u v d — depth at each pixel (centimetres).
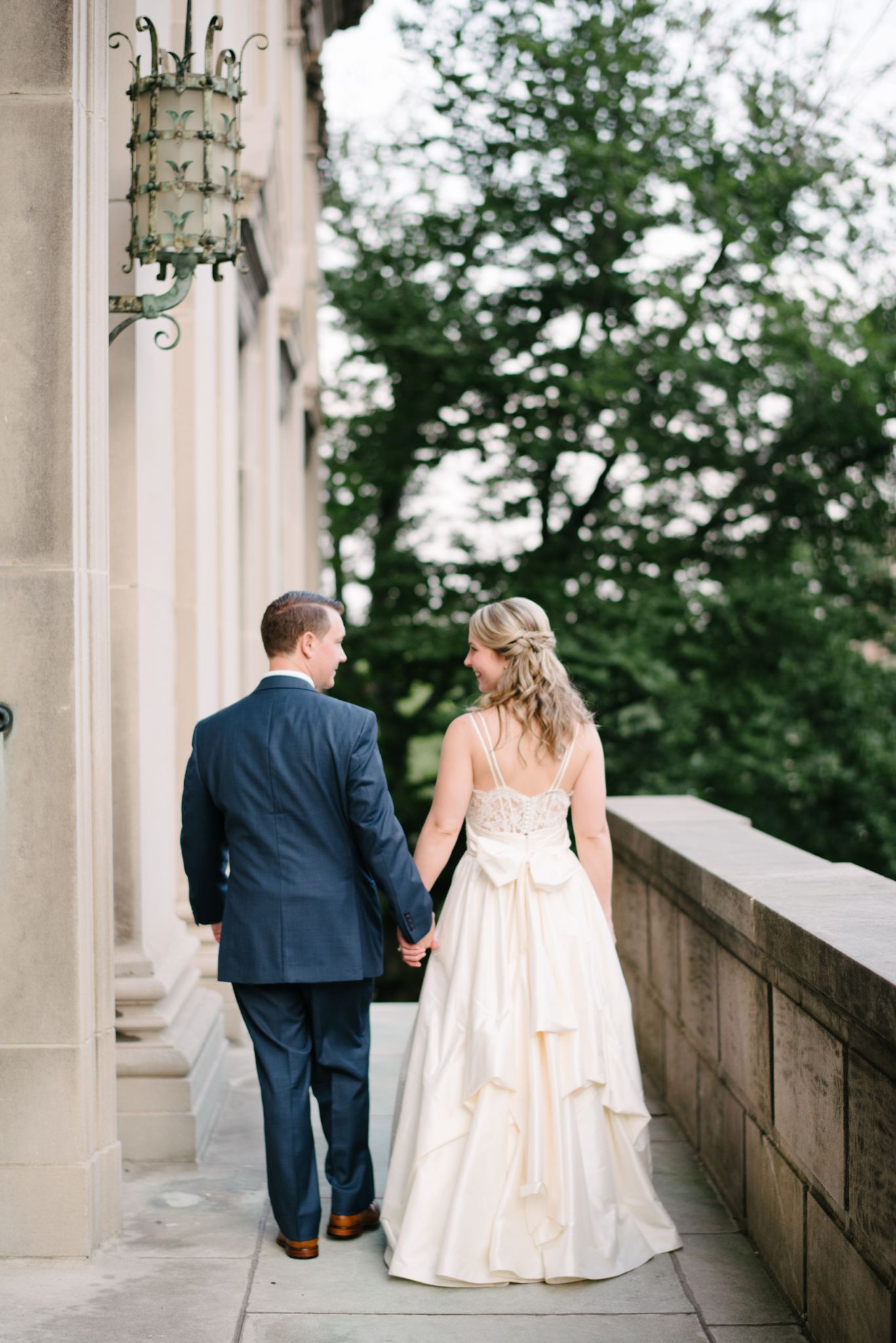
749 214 1388
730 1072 403
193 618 570
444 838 369
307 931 352
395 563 1656
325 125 1340
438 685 1658
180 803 577
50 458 346
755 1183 373
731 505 1535
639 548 1538
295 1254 362
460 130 1533
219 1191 416
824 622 1545
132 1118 443
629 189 1404
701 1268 359
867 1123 278
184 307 562
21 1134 355
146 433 467
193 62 565
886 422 1454
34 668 348
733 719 1588
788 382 1438
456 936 366
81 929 354
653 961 540
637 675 1402
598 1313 332
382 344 1575
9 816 349
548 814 368
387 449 1706
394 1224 357
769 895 359
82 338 351
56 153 344
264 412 848
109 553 382
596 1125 357
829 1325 305
